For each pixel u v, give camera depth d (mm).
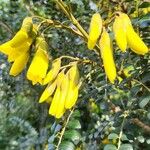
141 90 225
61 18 345
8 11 415
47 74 210
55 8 346
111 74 194
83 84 254
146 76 217
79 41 341
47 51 209
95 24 196
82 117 316
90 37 196
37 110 480
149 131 231
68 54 344
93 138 273
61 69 211
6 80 449
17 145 520
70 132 218
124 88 239
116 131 215
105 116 282
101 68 234
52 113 207
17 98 482
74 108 229
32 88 444
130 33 196
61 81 208
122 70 242
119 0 254
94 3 316
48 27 214
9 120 513
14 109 495
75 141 219
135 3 258
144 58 241
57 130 224
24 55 207
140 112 238
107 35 197
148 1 248
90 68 256
